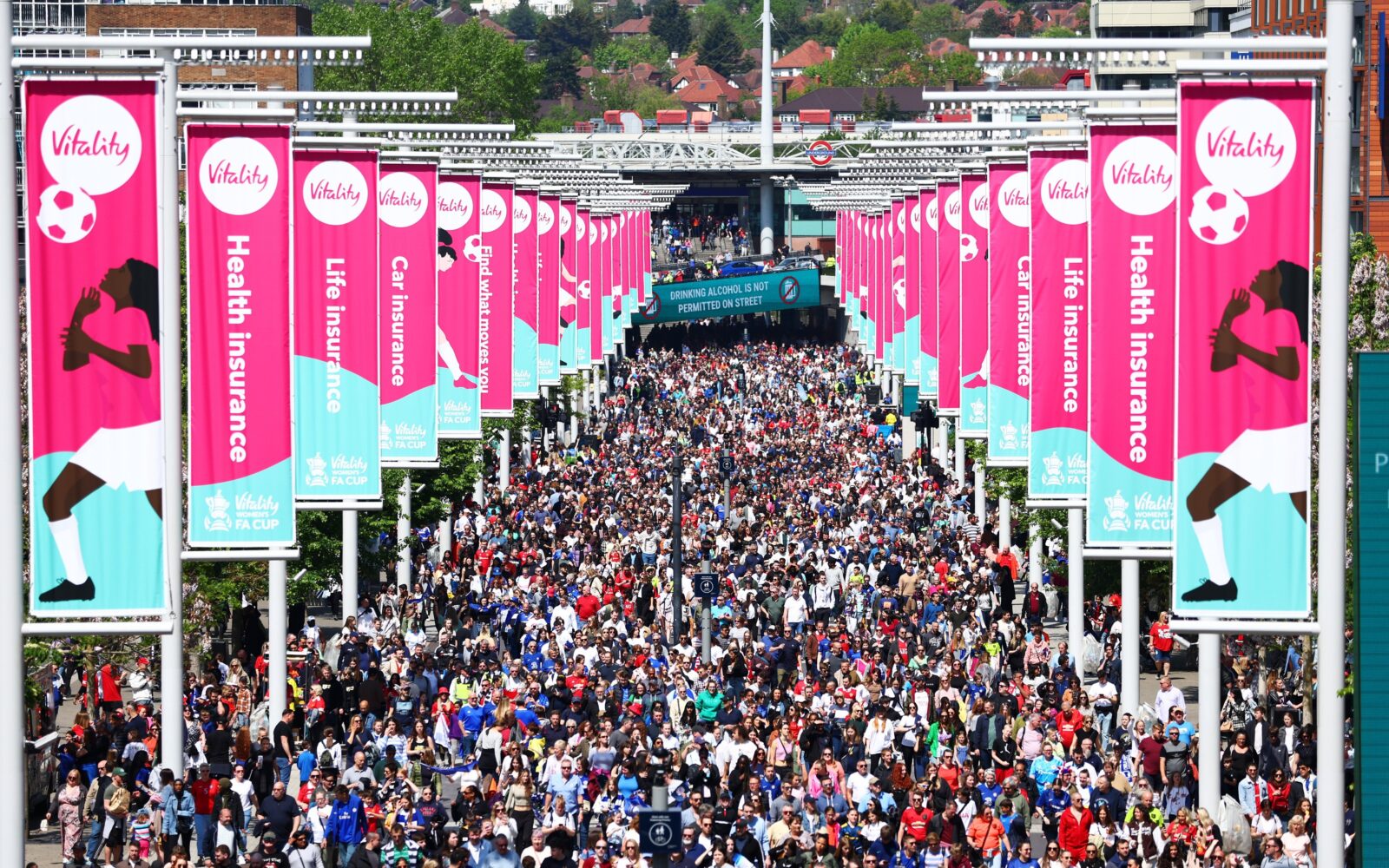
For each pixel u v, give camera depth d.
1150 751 84.94
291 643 111.94
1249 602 59.56
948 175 130.00
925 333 146.88
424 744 88.00
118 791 79.19
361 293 95.50
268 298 80.19
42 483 61.59
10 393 56.72
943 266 128.75
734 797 80.38
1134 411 79.38
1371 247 139.50
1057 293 90.81
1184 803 81.19
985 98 82.19
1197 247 59.12
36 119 61.06
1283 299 58.97
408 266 106.75
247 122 81.81
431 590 141.00
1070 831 75.94
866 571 144.38
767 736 89.44
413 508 148.88
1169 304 79.00
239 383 80.38
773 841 73.88
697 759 83.75
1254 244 58.97
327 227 95.06
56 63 61.00
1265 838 71.19
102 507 61.69
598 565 141.38
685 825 71.94
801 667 108.06
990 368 104.75
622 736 87.19
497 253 130.50
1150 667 128.75
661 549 149.88
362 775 78.56
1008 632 114.12
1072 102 83.44
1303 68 58.59
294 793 88.31
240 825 80.69
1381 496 55.88
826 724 89.19
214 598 109.25
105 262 61.50
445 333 120.31
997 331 104.56
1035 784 85.25
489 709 93.12
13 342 56.56
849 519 171.00
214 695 92.62
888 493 185.88
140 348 61.62
